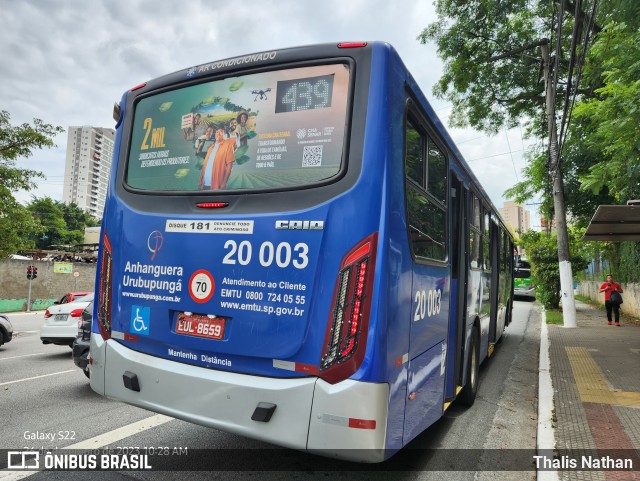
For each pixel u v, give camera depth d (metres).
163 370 3.50
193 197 3.62
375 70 3.16
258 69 3.53
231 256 3.33
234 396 3.15
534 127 20.05
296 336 3.03
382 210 2.99
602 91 8.10
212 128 3.67
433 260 3.98
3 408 5.80
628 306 20.17
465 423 5.45
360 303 2.90
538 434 4.87
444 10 17.80
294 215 3.14
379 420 2.84
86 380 7.60
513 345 11.66
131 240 3.86
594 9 8.05
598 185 8.56
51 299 34.53
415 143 3.63
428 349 3.81
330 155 3.16
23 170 17.88
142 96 4.14
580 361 9.12
